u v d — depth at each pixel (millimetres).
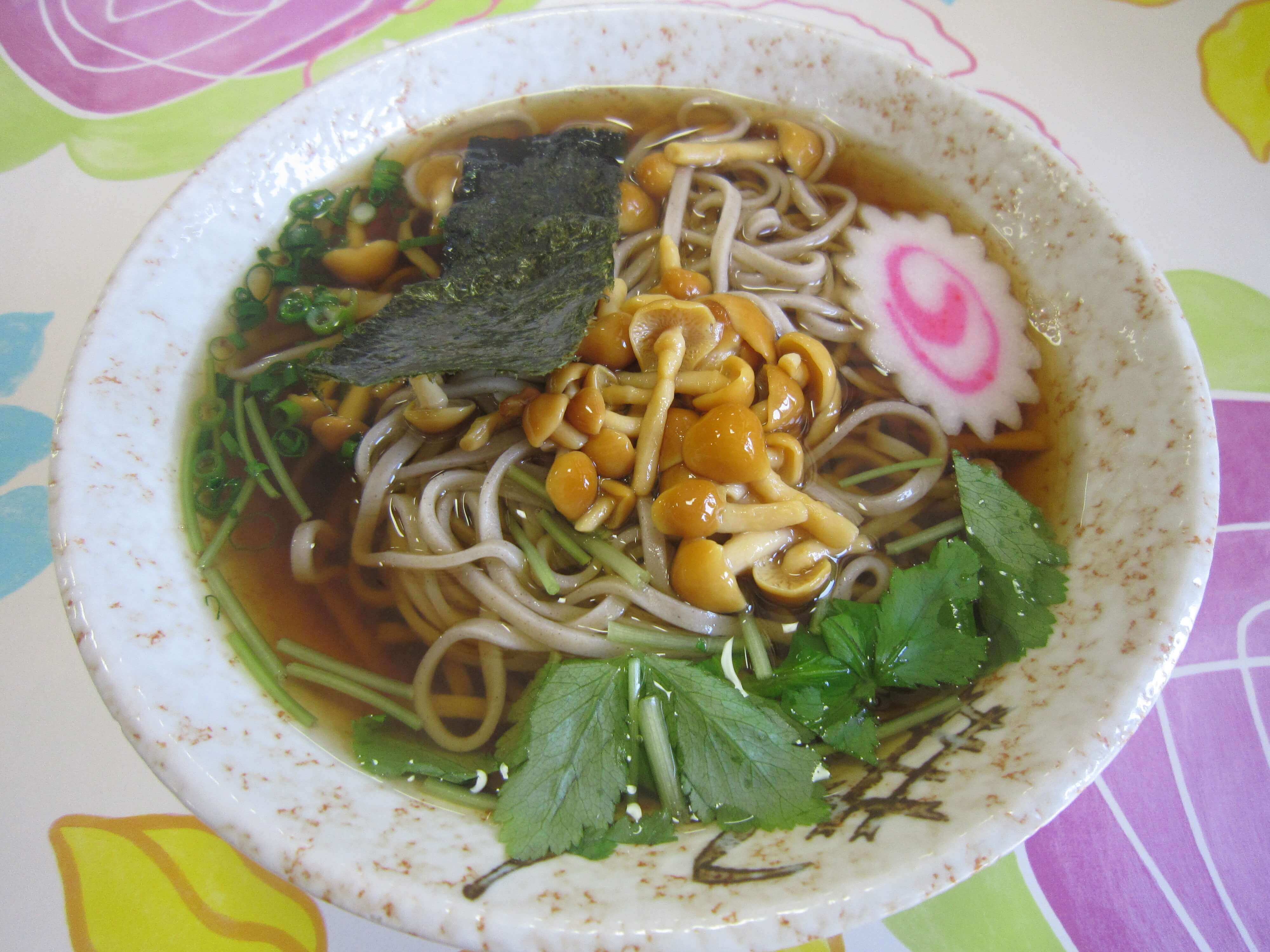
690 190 225
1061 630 154
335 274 208
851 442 194
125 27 264
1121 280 180
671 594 172
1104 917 164
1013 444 188
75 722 178
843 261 211
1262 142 245
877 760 150
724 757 149
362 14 269
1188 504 152
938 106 212
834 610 165
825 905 125
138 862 167
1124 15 267
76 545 151
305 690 166
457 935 125
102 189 235
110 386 170
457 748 163
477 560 180
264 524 182
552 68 228
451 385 185
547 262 183
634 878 134
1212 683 183
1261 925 164
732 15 222
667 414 172
